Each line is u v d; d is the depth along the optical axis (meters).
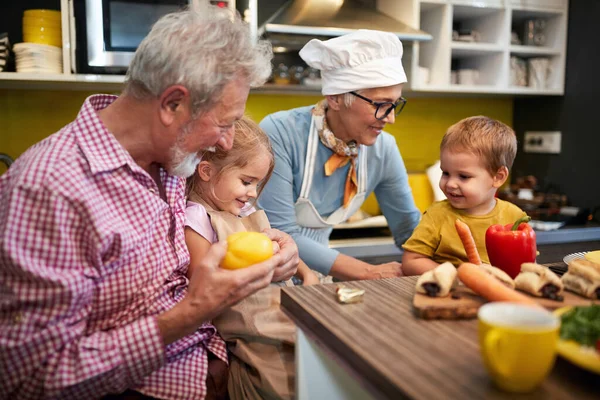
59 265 0.80
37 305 0.79
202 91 0.88
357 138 1.58
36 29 2.07
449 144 1.31
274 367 0.99
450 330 0.68
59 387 0.79
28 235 0.78
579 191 2.58
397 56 1.52
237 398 1.05
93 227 0.82
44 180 0.80
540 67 2.65
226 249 0.90
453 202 1.31
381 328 0.69
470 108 2.95
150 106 0.91
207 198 1.19
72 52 2.05
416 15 2.35
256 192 1.32
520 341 0.52
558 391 0.55
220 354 1.07
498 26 2.57
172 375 0.96
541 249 2.17
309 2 2.37
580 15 2.54
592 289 0.76
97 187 0.88
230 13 1.02
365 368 0.60
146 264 0.94
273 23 2.15
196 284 0.88
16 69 2.08
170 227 1.00
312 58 1.55
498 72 2.60
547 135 2.75
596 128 2.47
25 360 0.79
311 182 1.67
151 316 0.88
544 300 0.75
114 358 0.84
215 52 0.88
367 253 2.13
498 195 2.69
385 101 1.51
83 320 0.86
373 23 2.31
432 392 0.53
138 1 2.06
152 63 0.87
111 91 2.46
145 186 0.95
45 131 2.44
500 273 0.81
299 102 2.72
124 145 0.94
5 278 0.78
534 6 2.55
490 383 0.55
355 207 1.77
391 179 1.79
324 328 0.70
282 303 0.86
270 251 0.92
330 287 0.88
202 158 1.15
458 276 0.79
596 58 2.45
